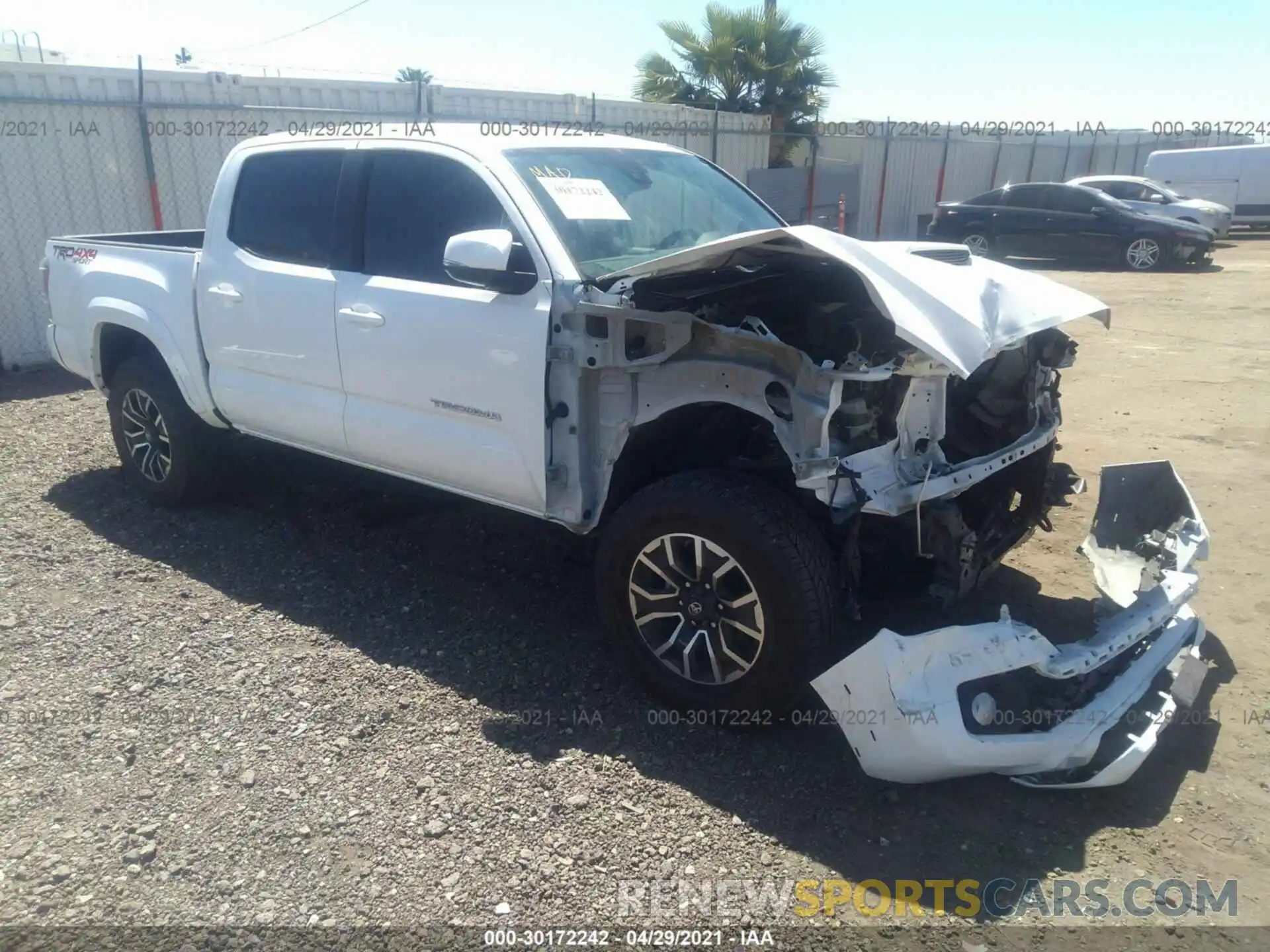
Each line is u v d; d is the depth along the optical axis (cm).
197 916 259
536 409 359
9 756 323
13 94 867
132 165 952
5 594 439
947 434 388
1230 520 534
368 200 420
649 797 307
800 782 316
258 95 1022
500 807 301
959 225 1928
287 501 558
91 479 597
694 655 342
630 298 333
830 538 348
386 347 403
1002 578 461
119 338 549
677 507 328
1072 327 1145
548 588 453
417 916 259
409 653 393
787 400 310
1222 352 986
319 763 321
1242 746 338
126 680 369
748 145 1670
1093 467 621
